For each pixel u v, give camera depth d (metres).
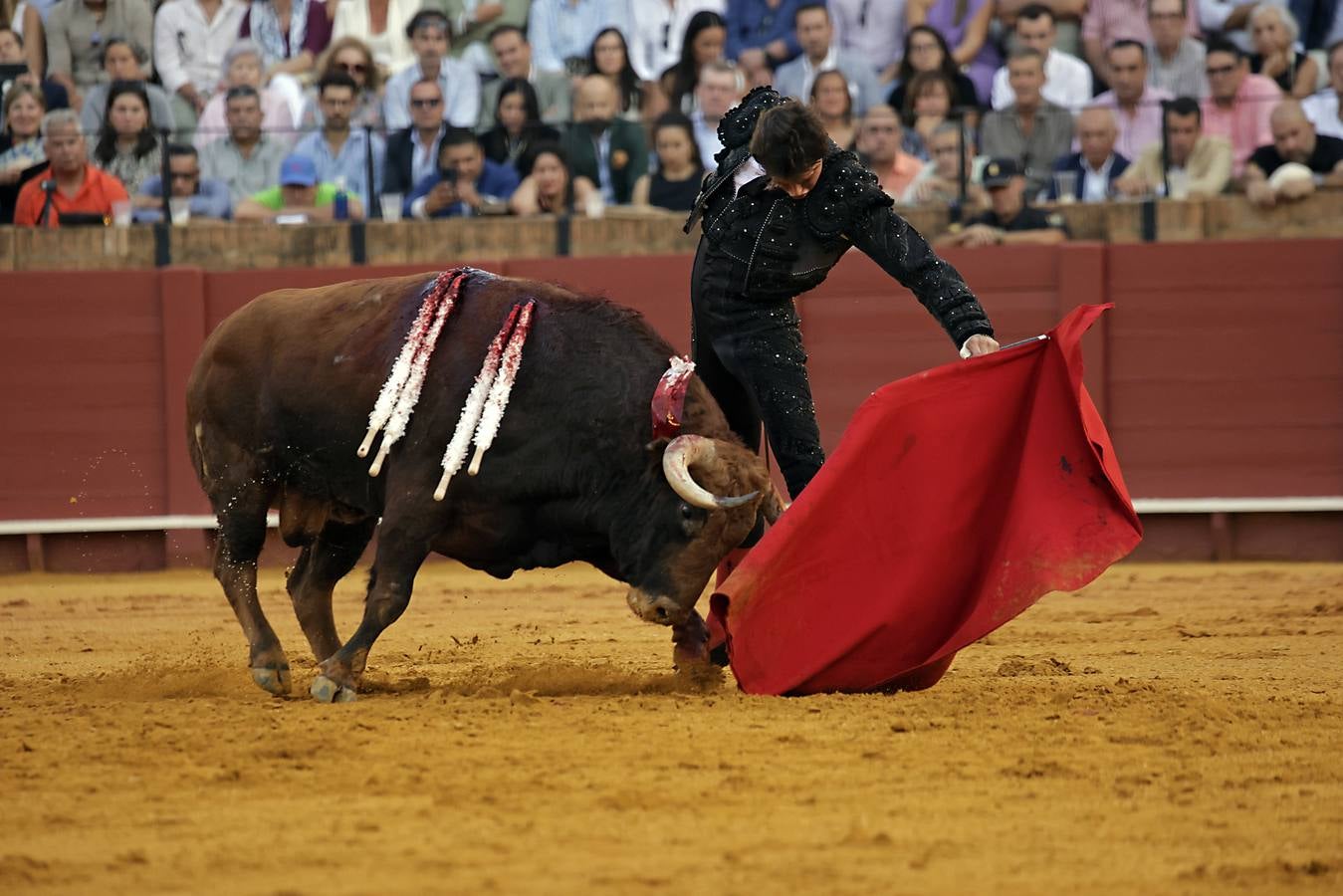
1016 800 11.37
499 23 39.00
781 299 16.84
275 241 36.66
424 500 15.76
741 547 17.25
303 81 39.50
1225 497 35.44
